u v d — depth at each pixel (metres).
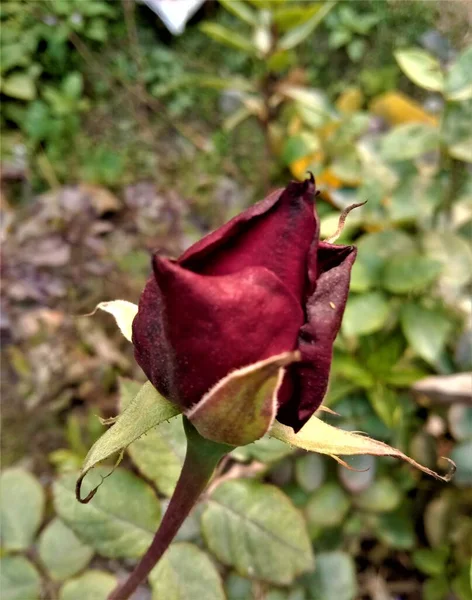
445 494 0.18
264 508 0.13
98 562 0.17
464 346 0.19
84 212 0.29
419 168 0.22
